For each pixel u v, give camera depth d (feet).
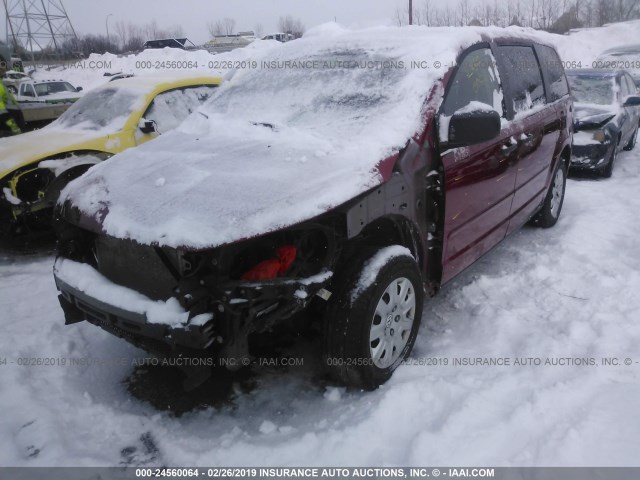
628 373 9.22
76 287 8.66
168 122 19.65
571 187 22.71
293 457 7.84
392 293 9.13
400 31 12.09
